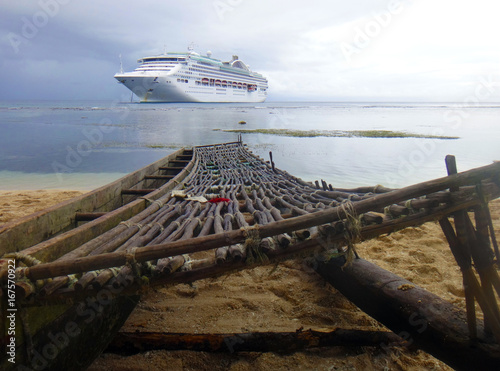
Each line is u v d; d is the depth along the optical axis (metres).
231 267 2.17
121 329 3.02
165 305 3.48
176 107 62.38
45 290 1.88
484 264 2.05
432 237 5.14
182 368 2.56
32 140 19.45
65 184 10.30
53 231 3.15
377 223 2.28
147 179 6.99
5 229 2.48
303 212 3.26
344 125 29.16
